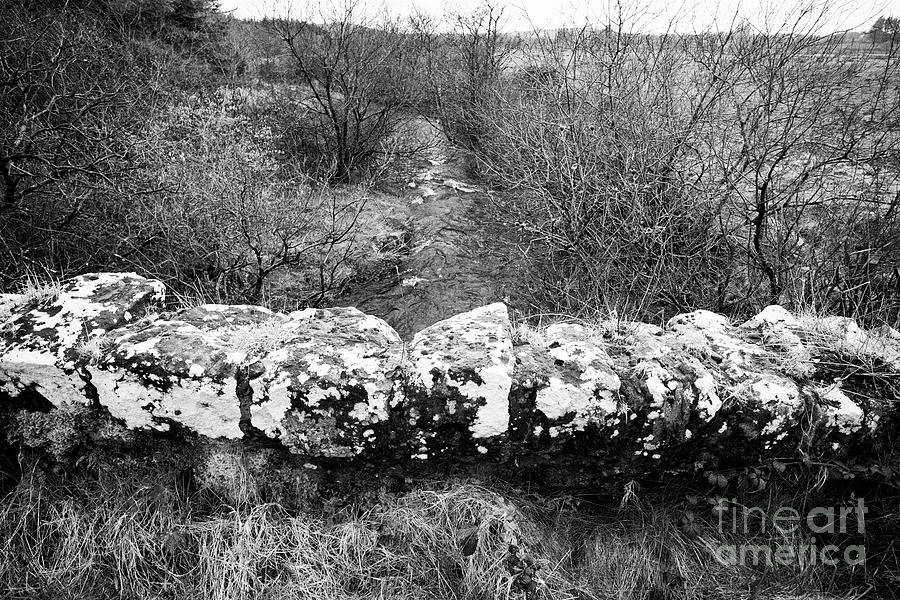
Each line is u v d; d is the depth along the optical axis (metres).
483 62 8.71
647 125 4.70
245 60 8.94
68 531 1.97
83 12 6.57
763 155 4.00
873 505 2.10
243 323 2.25
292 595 1.86
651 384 1.92
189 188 4.41
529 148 5.24
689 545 2.04
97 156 4.44
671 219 4.45
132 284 2.32
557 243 5.04
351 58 7.93
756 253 4.18
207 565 1.89
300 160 7.51
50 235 4.25
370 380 1.89
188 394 1.90
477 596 1.86
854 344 2.29
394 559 1.93
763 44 4.28
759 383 2.03
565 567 1.96
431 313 5.00
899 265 3.92
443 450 1.96
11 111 4.50
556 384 1.89
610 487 2.07
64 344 1.99
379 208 7.11
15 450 2.09
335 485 2.04
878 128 4.12
